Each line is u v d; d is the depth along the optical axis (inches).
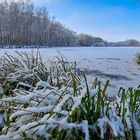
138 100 73.5
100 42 4468.5
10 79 108.9
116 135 52.2
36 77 116.3
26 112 61.9
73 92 69.6
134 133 61.0
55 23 2851.9
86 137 52.8
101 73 349.1
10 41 2245.3
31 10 2544.3
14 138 57.6
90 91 63.1
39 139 57.5
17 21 2342.5
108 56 836.6
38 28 2566.4
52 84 111.3
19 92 86.9
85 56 788.0
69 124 55.3
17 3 2522.1
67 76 104.5
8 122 63.6
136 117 67.4
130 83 268.1
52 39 2849.4
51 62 136.7
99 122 57.0
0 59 143.3
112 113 62.9
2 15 2333.9
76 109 57.5
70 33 3686.0
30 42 2400.3
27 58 142.1
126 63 557.9
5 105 82.6
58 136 54.7
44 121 56.5
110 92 198.1
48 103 69.0
